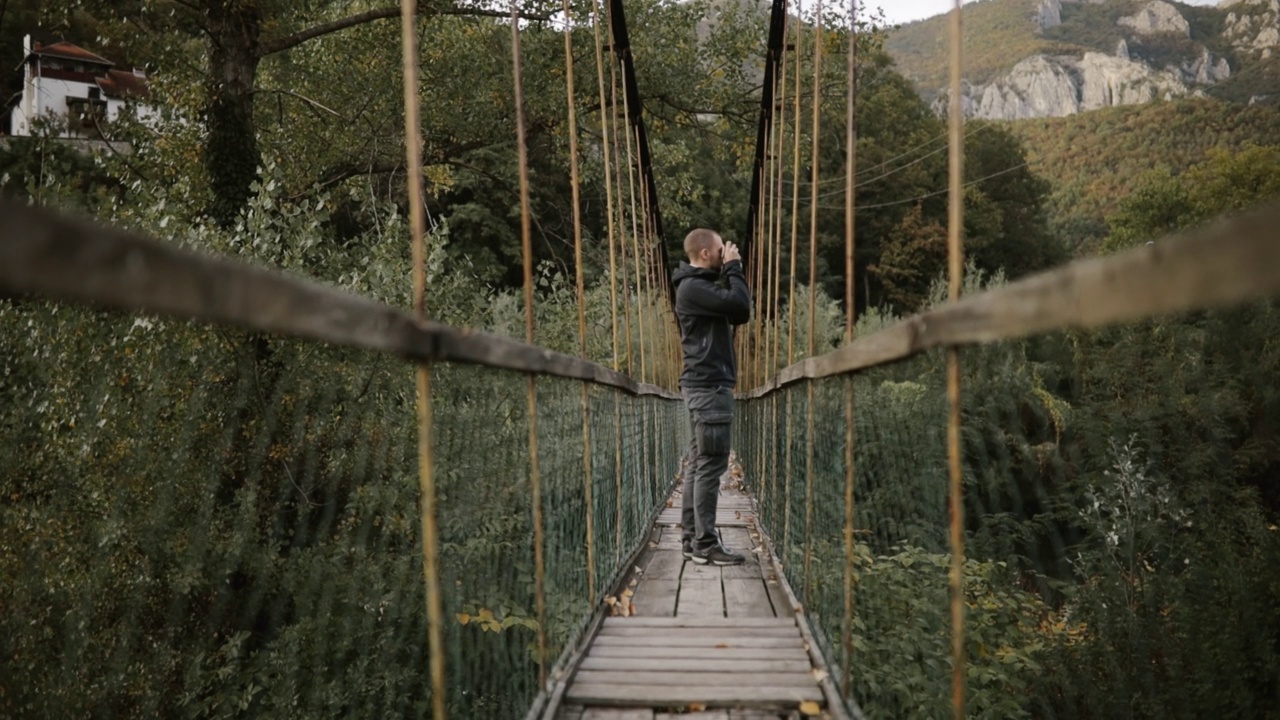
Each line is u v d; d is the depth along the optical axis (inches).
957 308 40.7
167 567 95.6
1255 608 124.5
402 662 104.5
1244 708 122.0
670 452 279.4
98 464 101.3
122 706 85.4
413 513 114.6
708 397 153.9
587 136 425.4
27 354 102.7
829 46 428.1
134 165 237.5
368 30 352.8
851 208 79.8
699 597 137.6
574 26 391.2
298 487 109.8
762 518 197.5
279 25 282.4
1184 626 129.3
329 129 351.6
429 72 368.5
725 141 488.1
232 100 237.6
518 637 101.5
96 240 17.8
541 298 345.4
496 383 118.9
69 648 85.1
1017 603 142.0
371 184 349.4
